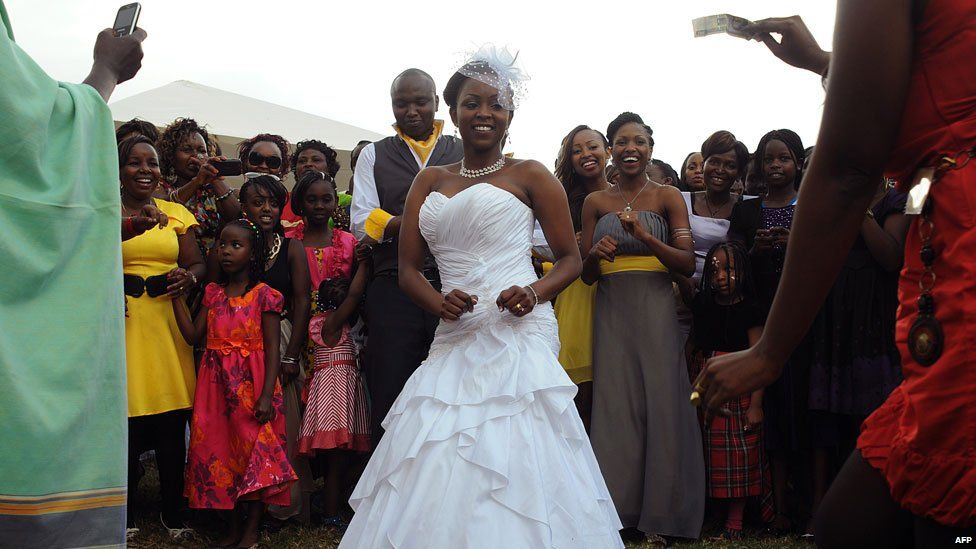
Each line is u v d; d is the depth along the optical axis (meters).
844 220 1.47
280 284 5.36
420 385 3.57
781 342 1.59
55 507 2.46
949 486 1.36
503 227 3.70
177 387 4.95
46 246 2.51
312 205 5.75
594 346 5.45
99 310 2.58
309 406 5.23
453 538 3.14
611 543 3.37
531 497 3.19
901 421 1.46
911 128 1.44
